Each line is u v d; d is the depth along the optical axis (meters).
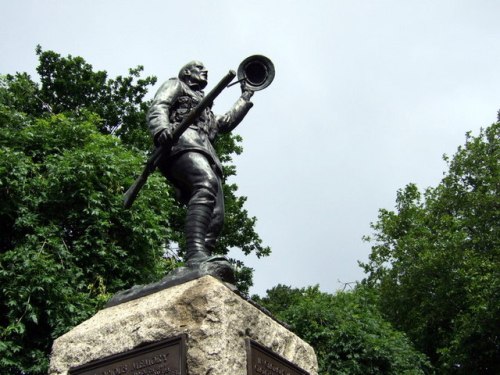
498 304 18.20
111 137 12.54
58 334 9.47
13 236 10.56
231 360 4.16
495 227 21.77
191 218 5.00
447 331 22.62
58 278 9.88
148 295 4.75
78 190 10.72
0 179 10.26
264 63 5.94
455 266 21.58
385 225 27.45
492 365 19.73
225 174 20.34
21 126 12.13
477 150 24.39
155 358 4.22
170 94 5.41
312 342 16.02
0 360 9.09
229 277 4.75
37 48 20.20
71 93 20.12
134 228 11.04
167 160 5.24
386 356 15.70
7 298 9.66
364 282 27.55
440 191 25.12
